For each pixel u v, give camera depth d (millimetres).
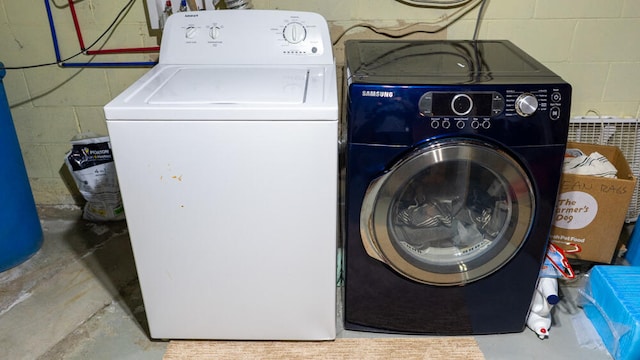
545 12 2074
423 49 1797
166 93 1441
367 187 1460
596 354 1642
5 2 2084
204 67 1769
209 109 1316
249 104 1340
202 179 1403
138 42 2164
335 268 1545
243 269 1544
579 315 1803
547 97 1365
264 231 1479
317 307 1611
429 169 1492
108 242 2250
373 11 2094
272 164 1383
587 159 1923
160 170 1391
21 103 2281
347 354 1642
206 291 1585
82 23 2127
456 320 1691
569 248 1895
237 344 1687
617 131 2234
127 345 1688
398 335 1727
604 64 2176
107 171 2283
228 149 1363
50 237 2283
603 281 1688
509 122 1382
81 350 1670
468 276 1588
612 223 1813
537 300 1690
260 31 1805
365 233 1530
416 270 1570
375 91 1354
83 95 2277
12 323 1787
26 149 2387
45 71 2223
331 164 1382
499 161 1413
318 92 1451
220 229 1478
